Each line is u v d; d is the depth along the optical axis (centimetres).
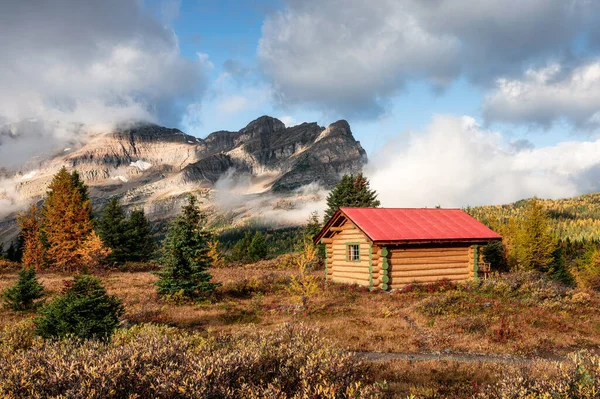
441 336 1476
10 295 2092
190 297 2308
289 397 621
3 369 612
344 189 5438
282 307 2070
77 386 577
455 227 2820
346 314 1881
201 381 581
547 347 1384
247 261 6450
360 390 614
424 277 2612
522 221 5747
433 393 917
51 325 1355
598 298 2177
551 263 5588
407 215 2916
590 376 639
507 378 727
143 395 593
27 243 4866
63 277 3853
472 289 2362
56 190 5272
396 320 1717
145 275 3984
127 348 698
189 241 2398
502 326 1505
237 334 1013
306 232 5541
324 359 683
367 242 2638
